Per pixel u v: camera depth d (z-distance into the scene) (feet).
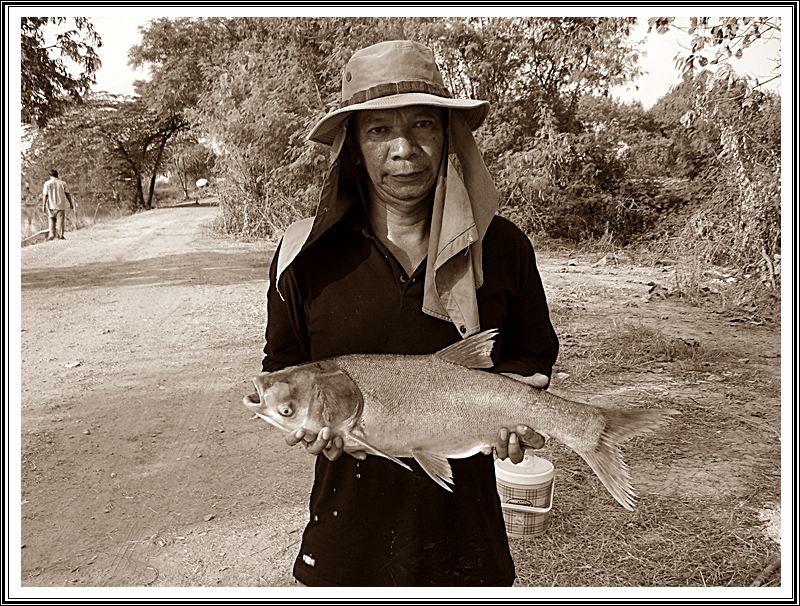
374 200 8.07
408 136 7.54
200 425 19.51
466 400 7.68
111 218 90.89
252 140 59.72
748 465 16.33
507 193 51.72
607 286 36.35
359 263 7.96
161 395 21.80
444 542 7.89
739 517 14.14
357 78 7.76
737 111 34.68
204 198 127.85
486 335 7.68
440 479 7.52
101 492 15.94
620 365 23.53
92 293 37.09
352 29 54.65
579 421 7.88
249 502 15.49
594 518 14.29
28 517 14.89
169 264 47.19
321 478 8.32
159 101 100.78
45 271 44.70
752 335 27.07
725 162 36.78
